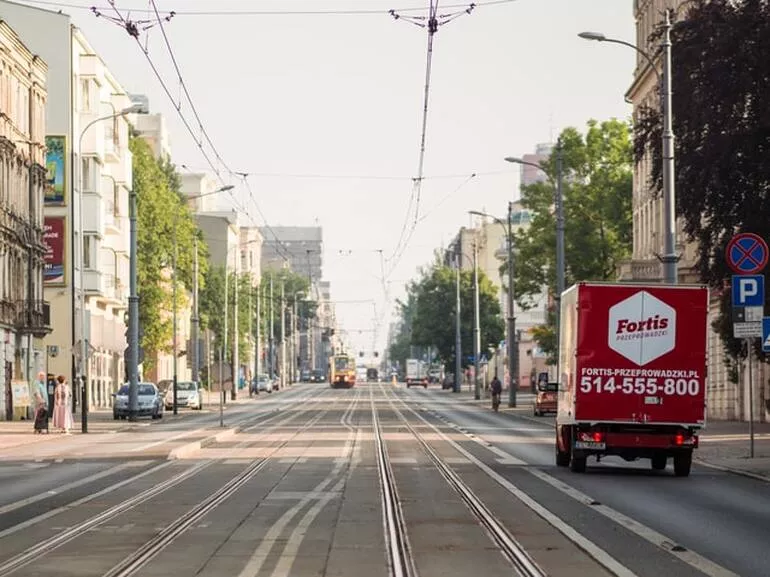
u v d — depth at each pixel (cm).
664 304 3847
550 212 10669
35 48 10406
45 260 10200
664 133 5019
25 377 9356
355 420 8738
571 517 2644
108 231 11738
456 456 4844
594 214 10562
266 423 8306
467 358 17975
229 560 2019
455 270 18512
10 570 1911
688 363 3844
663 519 2611
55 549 2152
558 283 8562
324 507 2878
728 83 5222
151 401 9175
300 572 1888
